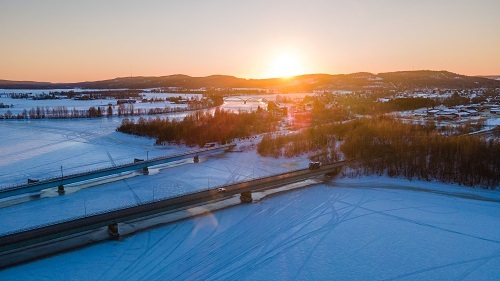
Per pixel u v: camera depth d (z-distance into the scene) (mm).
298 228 86812
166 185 118562
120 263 69562
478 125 188125
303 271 68750
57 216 91688
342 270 69438
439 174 123000
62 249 73750
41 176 125438
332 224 89312
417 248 77875
